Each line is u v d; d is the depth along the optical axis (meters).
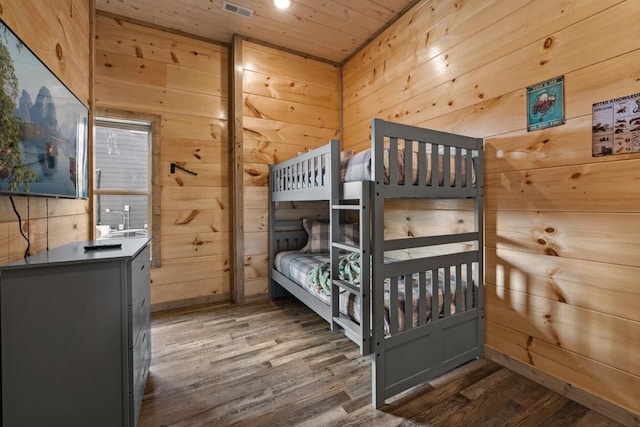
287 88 3.43
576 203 1.60
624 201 1.43
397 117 2.86
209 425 1.45
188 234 3.07
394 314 1.63
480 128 2.09
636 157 1.39
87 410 1.23
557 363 1.69
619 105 1.44
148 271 1.83
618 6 1.44
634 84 1.39
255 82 3.25
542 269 1.76
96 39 2.68
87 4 2.13
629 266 1.42
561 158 1.66
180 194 3.04
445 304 1.85
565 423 1.45
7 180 1.04
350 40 3.22
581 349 1.59
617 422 1.45
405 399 1.64
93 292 1.23
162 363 1.99
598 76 1.51
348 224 3.31
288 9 2.70
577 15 1.58
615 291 1.47
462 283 2.01
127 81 2.79
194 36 3.09
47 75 1.33
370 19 2.86
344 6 2.67
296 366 1.96
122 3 2.60
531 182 1.80
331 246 1.91
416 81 2.63
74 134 1.67
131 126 2.92
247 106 3.21
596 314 1.54
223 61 3.23
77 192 1.72
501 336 1.98
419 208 2.62
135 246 1.55
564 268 1.66
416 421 1.47
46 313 1.17
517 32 1.86
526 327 1.84
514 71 1.88
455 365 1.91
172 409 1.55
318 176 2.20
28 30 1.27
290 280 2.79
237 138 3.13
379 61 3.09
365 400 1.62
